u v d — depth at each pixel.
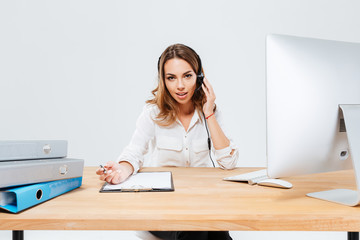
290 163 0.69
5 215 0.60
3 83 2.68
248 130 2.76
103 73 2.71
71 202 0.70
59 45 2.68
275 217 0.59
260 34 2.71
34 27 2.66
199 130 1.68
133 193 0.79
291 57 0.68
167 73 1.56
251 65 2.73
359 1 2.69
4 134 2.70
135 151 1.25
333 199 0.71
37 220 0.58
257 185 0.90
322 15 2.70
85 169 1.23
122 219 0.59
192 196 0.76
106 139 2.72
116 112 2.71
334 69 0.72
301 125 0.69
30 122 2.70
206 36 2.71
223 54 2.72
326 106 0.71
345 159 0.75
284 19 2.70
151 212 0.61
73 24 2.68
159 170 1.24
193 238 1.05
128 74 2.71
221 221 0.59
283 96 0.67
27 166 0.66
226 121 2.75
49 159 0.82
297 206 0.66
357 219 0.60
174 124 1.67
